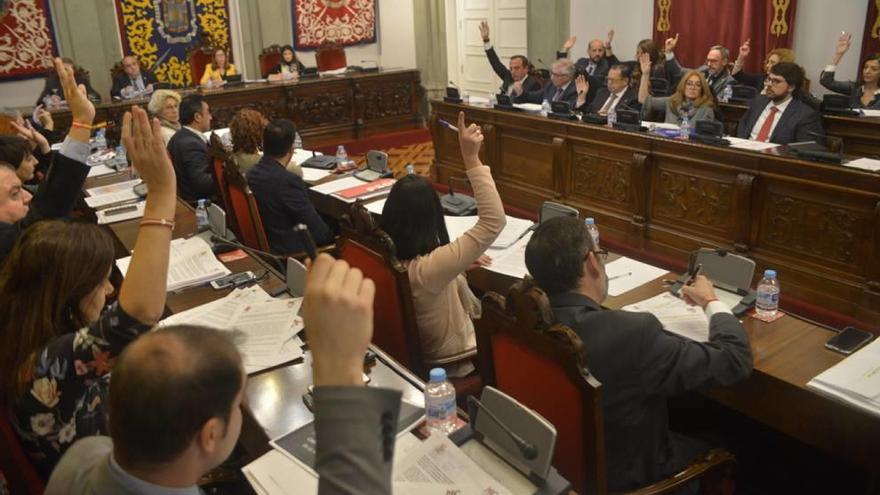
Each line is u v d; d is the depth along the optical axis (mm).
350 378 668
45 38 7723
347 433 640
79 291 1352
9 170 2107
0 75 7590
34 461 1351
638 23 7406
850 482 2311
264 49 8734
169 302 2244
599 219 4488
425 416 1482
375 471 634
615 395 1625
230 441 903
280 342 1841
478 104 5406
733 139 3842
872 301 3166
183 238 2883
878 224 3070
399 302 2090
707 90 4871
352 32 9508
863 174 3074
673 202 4020
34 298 1307
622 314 1632
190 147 4137
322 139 8297
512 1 8594
